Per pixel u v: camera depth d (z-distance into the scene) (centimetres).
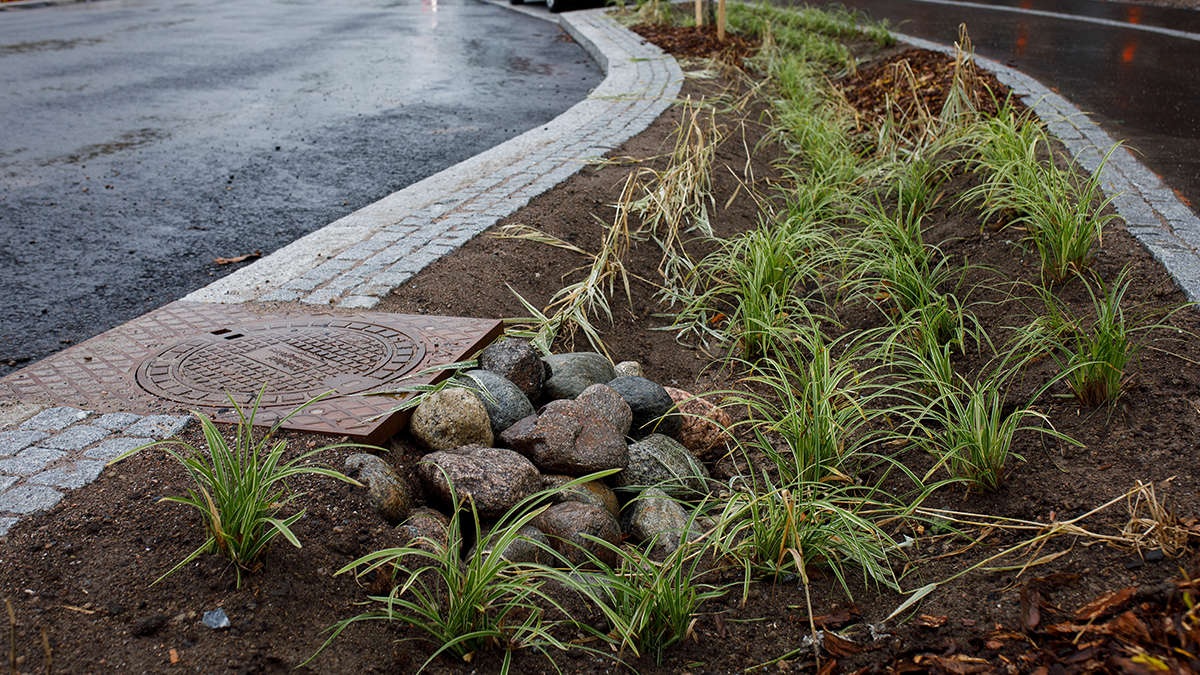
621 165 658
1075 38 1224
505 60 1291
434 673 217
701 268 527
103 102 969
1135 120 734
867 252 489
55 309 455
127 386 328
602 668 227
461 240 499
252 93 1028
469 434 314
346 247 493
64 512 247
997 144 551
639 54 1204
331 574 241
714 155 669
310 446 287
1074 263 406
